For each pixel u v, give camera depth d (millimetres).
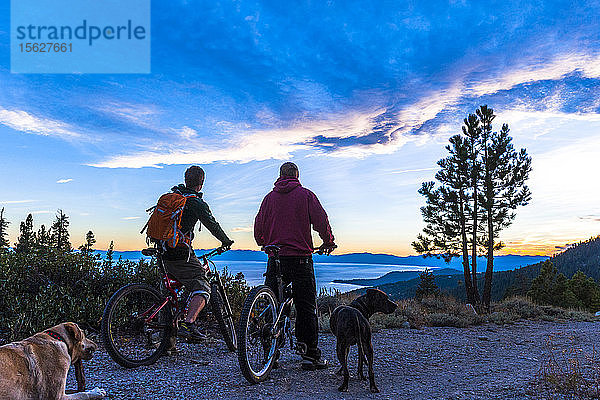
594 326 12039
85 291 7176
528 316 13891
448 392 4266
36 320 6258
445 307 12953
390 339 7656
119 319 5551
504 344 7688
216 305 5539
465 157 24109
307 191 5180
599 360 5996
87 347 3758
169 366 4902
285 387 4250
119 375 4461
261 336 4609
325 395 4059
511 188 24297
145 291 5230
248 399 3828
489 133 24984
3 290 6578
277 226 5105
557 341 8336
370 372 4285
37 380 3260
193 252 5227
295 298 5066
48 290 6777
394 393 4207
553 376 4738
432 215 25438
